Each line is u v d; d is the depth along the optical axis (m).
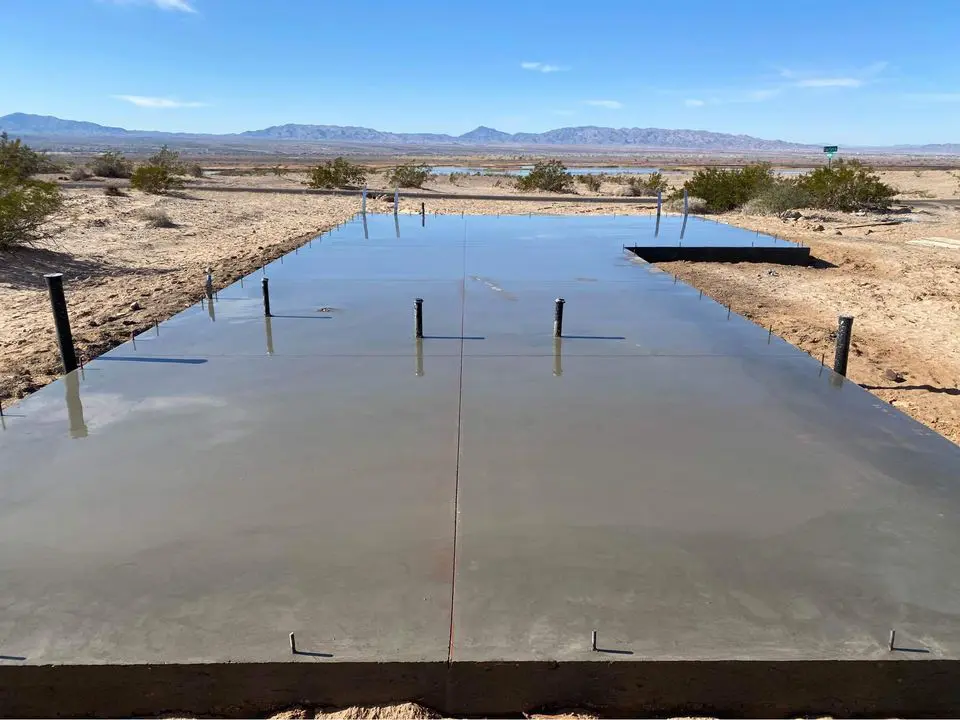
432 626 2.81
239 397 5.07
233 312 7.43
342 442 4.34
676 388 5.29
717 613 2.89
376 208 25.77
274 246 15.77
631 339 6.54
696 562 3.20
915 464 4.12
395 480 3.88
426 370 5.65
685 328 6.92
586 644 2.73
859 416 4.79
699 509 3.62
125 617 2.86
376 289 8.56
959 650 2.72
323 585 3.04
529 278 9.32
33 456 4.17
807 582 3.08
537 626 2.82
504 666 2.66
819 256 15.05
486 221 16.39
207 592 3.00
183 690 2.68
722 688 2.70
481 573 3.12
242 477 3.92
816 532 3.44
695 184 28.91
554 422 4.65
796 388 5.31
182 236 18.00
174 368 5.68
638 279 9.30
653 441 4.38
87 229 17.64
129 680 2.66
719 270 13.05
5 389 6.34
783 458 4.18
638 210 25.59
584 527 3.46
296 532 3.41
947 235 18.89
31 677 2.64
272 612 2.88
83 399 5.03
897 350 8.52
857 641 2.76
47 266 13.16
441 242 12.61
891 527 3.49
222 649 2.70
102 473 3.97
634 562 3.20
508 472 3.98
